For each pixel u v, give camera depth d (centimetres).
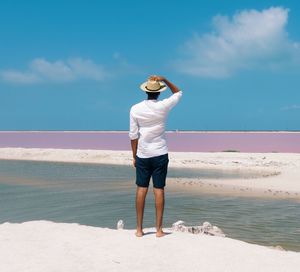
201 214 1466
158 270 566
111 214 1465
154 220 1350
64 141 5778
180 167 3462
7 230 728
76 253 621
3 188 2159
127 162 3938
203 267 579
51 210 1542
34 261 591
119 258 603
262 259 611
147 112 666
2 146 5550
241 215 1448
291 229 1230
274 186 2202
